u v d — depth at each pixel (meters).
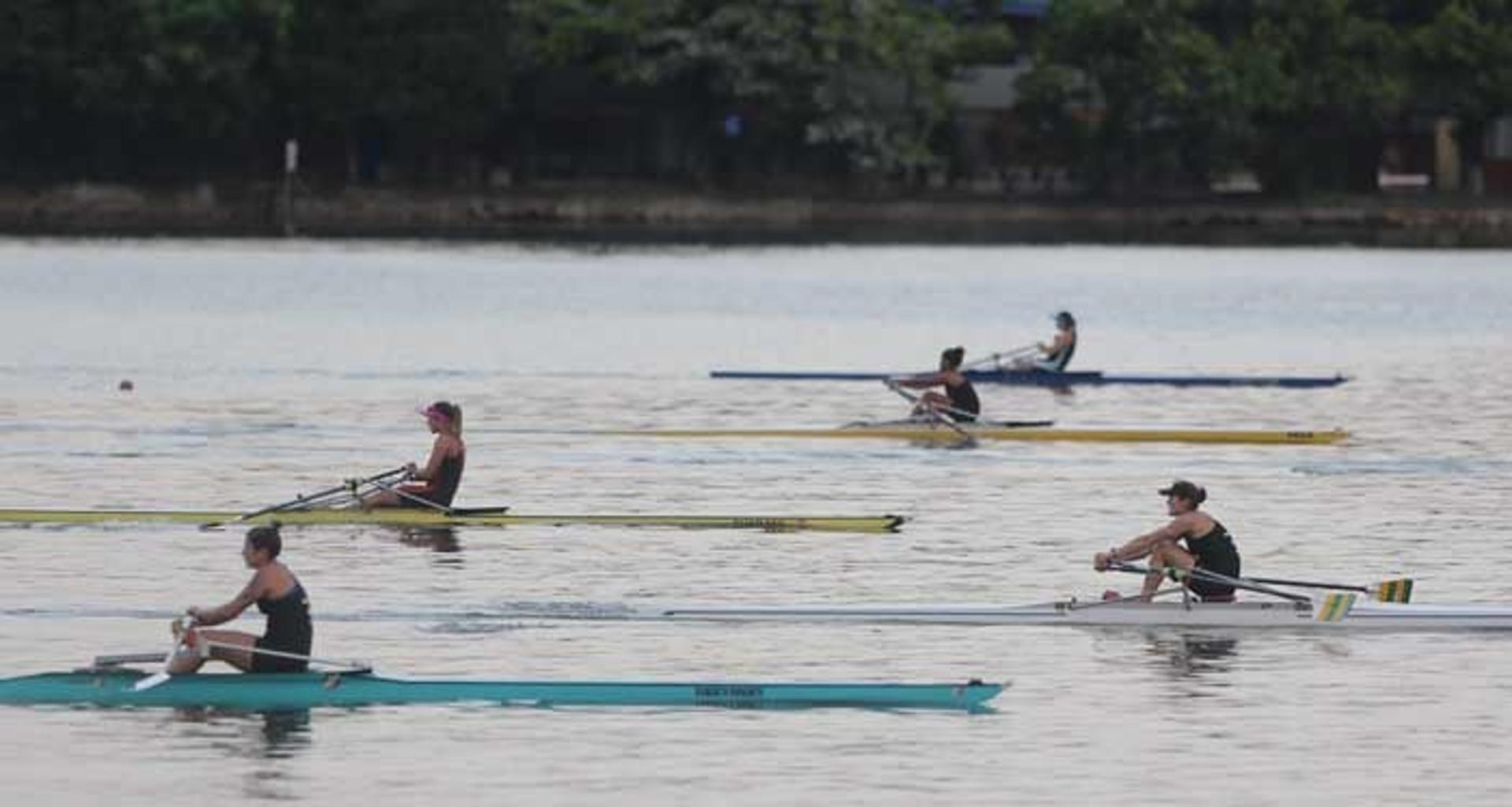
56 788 107.50
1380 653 134.25
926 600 147.12
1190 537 140.62
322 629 137.50
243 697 120.31
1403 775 112.00
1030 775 111.25
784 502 187.75
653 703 121.94
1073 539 170.50
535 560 158.88
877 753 114.31
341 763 111.50
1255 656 133.25
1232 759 114.12
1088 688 126.00
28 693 120.38
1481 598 149.75
